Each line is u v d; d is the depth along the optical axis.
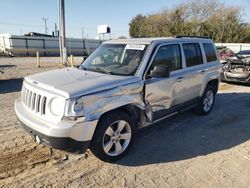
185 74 5.06
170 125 5.50
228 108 6.96
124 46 4.66
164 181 3.42
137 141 4.64
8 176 3.39
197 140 4.77
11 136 4.62
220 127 5.46
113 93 3.60
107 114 3.64
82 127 3.26
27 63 20.17
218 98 8.22
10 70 14.57
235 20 49.28
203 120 5.88
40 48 36.53
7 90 8.67
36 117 3.49
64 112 3.18
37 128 3.30
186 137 4.89
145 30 58.34
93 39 43.09
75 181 3.36
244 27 50.34
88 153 4.12
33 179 3.36
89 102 3.33
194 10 52.22
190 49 5.41
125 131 3.97
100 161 3.88
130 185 3.31
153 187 3.28
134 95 3.93
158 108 4.50
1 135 4.65
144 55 4.27
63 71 4.38
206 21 50.28
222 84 10.88
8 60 23.75
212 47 6.30
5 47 34.66
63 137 3.15
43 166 3.68
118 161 3.90
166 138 4.81
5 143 4.32
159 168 3.74
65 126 3.14
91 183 3.33
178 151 4.30
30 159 3.84
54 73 4.22
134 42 4.65
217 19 49.38
